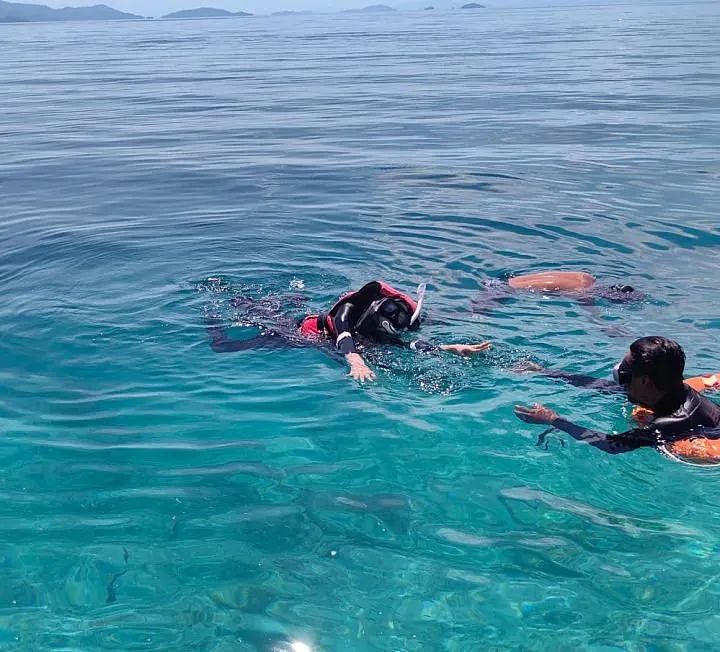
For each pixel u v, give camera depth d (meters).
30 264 4.25
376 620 1.72
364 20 83.81
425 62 18.69
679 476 2.24
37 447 2.44
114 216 5.29
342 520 2.07
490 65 17.19
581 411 2.61
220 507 2.13
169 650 1.64
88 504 2.15
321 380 2.88
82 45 34.50
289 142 8.31
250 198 5.75
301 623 1.71
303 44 30.39
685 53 18.77
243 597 1.79
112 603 1.78
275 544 1.97
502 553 1.93
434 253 4.30
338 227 4.86
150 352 3.13
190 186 6.23
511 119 9.49
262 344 3.18
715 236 4.48
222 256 4.31
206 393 2.80
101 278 3.99
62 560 1.92
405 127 9.15
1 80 16.25
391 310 3.16
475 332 3.22
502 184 6.00
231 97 12.57
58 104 11.95
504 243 4.45
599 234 4.57
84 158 7.55
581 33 31.28
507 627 1.70
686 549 1.93
